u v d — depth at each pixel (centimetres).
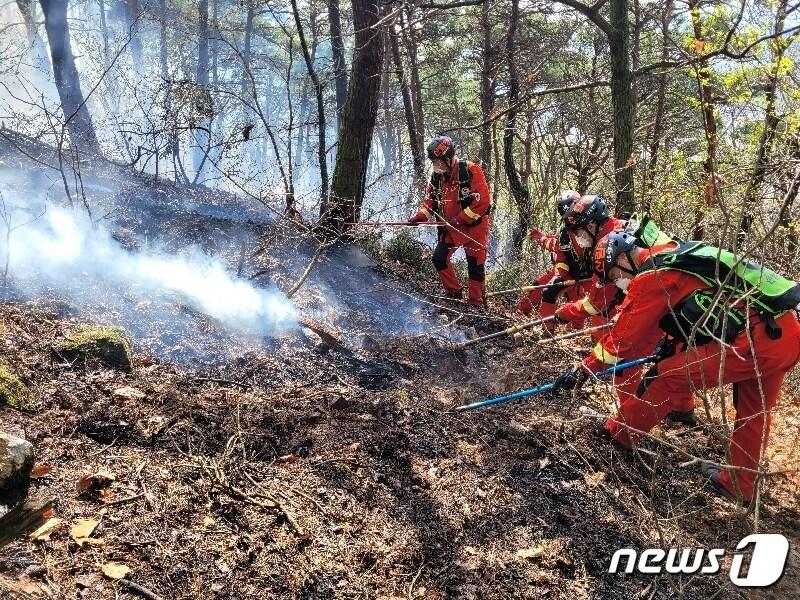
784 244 501
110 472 254
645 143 783
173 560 223
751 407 343
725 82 604
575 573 275
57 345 321
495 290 725
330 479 293
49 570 203
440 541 275
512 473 336
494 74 1113
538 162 912
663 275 342
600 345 368
